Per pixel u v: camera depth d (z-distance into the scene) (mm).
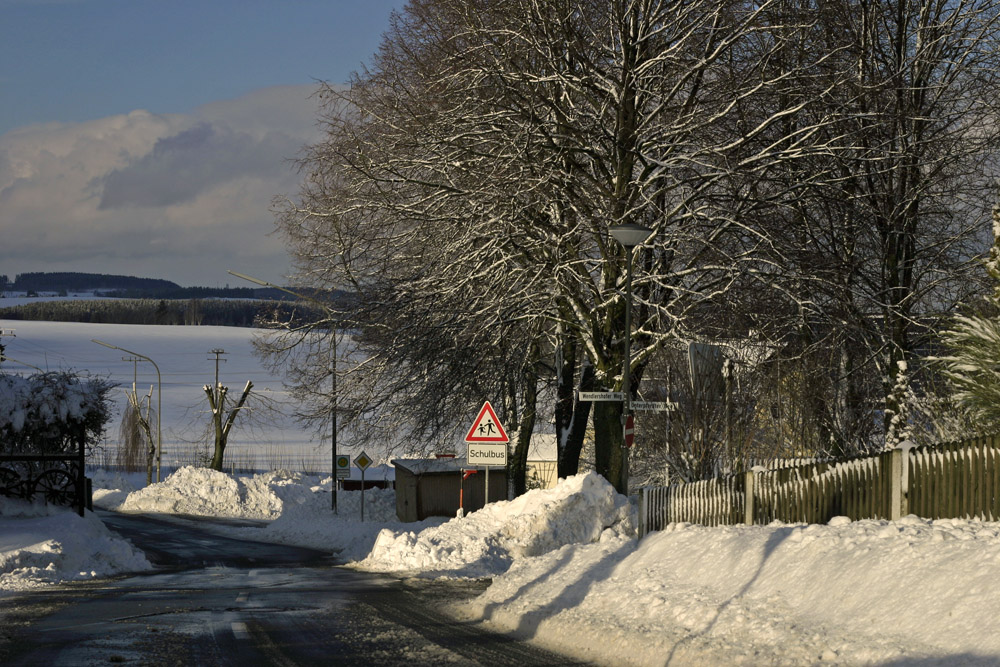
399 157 57250
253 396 190875
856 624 17078
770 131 55125
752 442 50500
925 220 57375
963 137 55250
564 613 23625
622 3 52125
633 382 57719
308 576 41406
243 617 25766
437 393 59062
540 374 70812
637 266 55656
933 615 15852
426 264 59438
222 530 96250
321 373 63594
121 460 191125
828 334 53750
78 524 49750
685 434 49656
